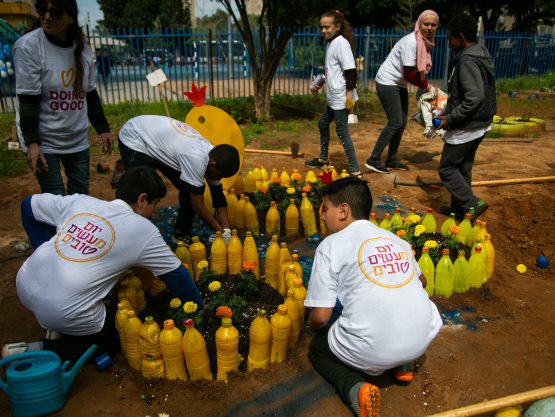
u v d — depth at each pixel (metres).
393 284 2.58
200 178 3.88
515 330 3.35
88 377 2.88
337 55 6.27
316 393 2.75
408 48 6.25
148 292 3.60
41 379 2.48
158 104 13.25
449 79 4.90
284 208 4.98
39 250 2.83
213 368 2.93
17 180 6.71
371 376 2.86
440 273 3.63
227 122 5.33
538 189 6.41
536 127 10.31
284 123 11.35
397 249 2.72
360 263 2.62
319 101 14.70
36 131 3.59
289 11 10.75
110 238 2.80
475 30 4.63
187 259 3.76
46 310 2.72
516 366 3.00
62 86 3.67
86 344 2.92
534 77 19.72
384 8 23.61
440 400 2.74
